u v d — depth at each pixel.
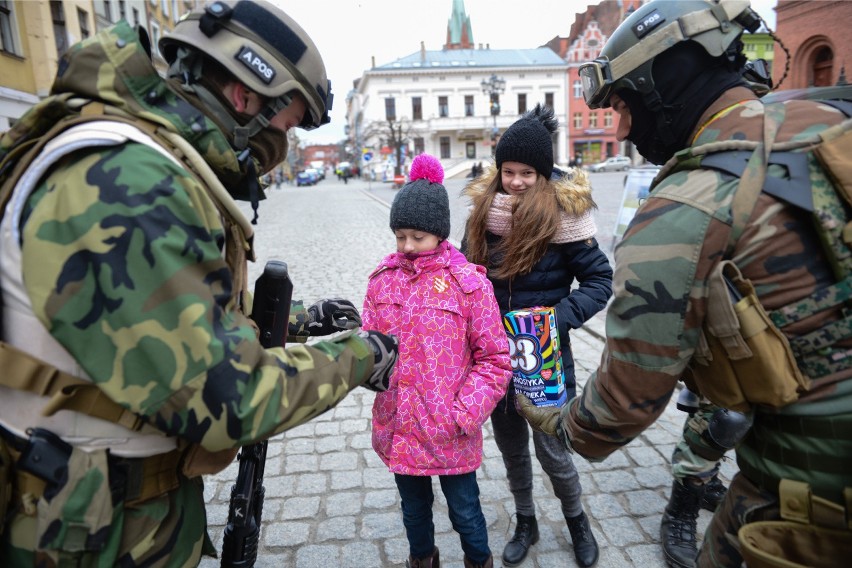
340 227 14.30
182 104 1.15
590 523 2.54
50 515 1.02
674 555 2.24
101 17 20.88
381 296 1.99
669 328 1.14
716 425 2.03
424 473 1.84
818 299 1.09
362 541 2.47
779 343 1.09
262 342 1.40
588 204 2.11
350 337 1.27
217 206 1.13
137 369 0.97
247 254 1.27
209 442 1.00
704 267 1.11
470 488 1.94
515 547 2.32
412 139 57.06
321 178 74.12
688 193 1.15
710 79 1.28
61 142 1.01
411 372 1.88
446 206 1.93
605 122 56.47
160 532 1.14
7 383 1.01
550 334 2.00
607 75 1.33
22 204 1.02
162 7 28.48
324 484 2.92
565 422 1.43
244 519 1.47
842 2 14.80
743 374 1.12
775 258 1.10
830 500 1.12
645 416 1.22
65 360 1.03
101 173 0.98
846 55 14.98
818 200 1.08
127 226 0.96
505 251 2.14
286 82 1.20
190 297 0.98
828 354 1.10
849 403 1.09
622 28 1.33
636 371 1.19
